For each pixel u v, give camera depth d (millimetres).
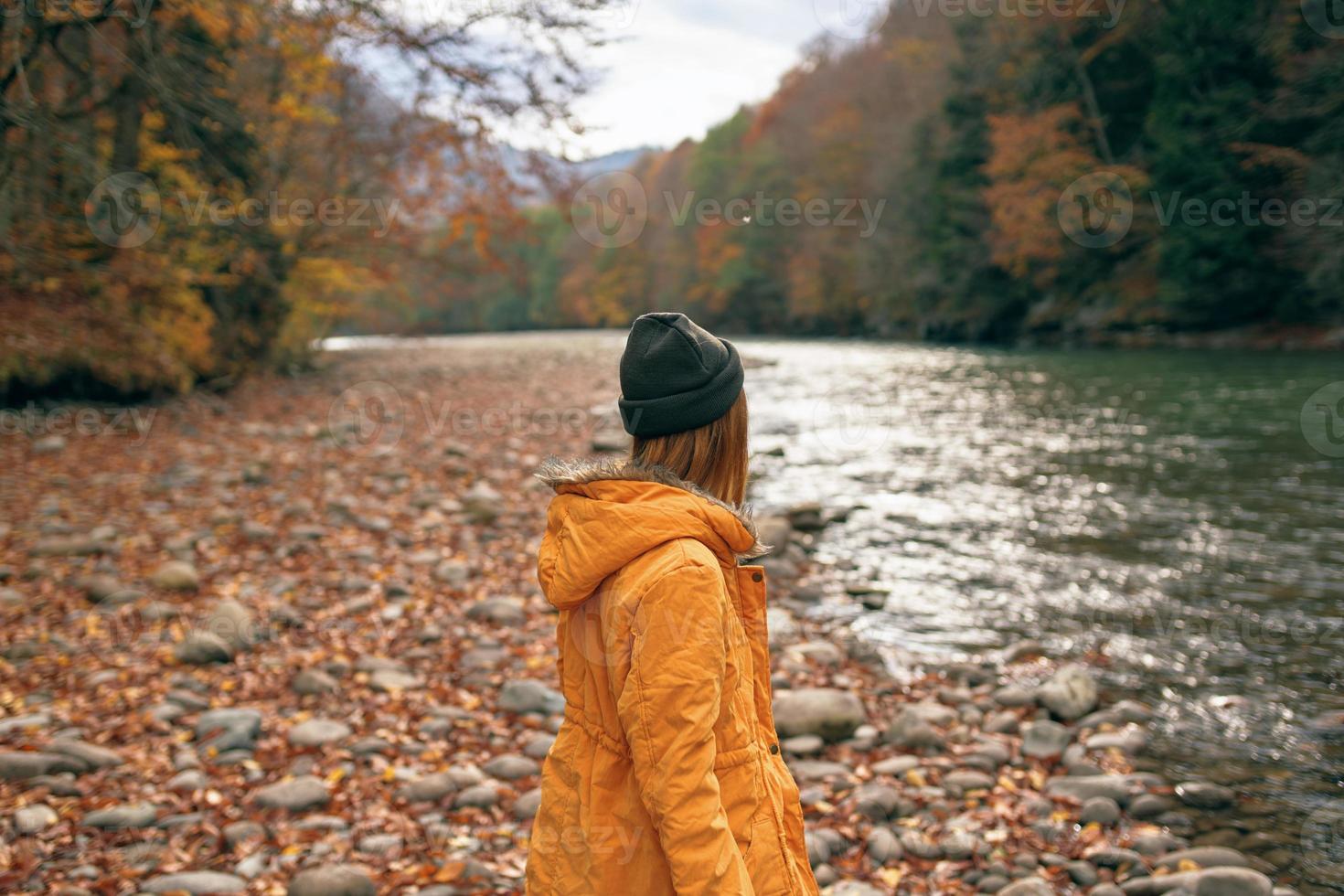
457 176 13445
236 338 20125
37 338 14516
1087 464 11039
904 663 5406
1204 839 3375
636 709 1303
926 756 4133
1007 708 4695
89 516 8570
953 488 10352
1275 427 12609
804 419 16656
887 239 43562
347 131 15336
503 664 5230
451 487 10219
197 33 7887
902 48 43375
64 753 3832
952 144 38188
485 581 6852
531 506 9297
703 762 1288
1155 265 30047
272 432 14453
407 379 24875
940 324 42000
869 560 7734
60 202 10141
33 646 5250
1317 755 3996
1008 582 6898
